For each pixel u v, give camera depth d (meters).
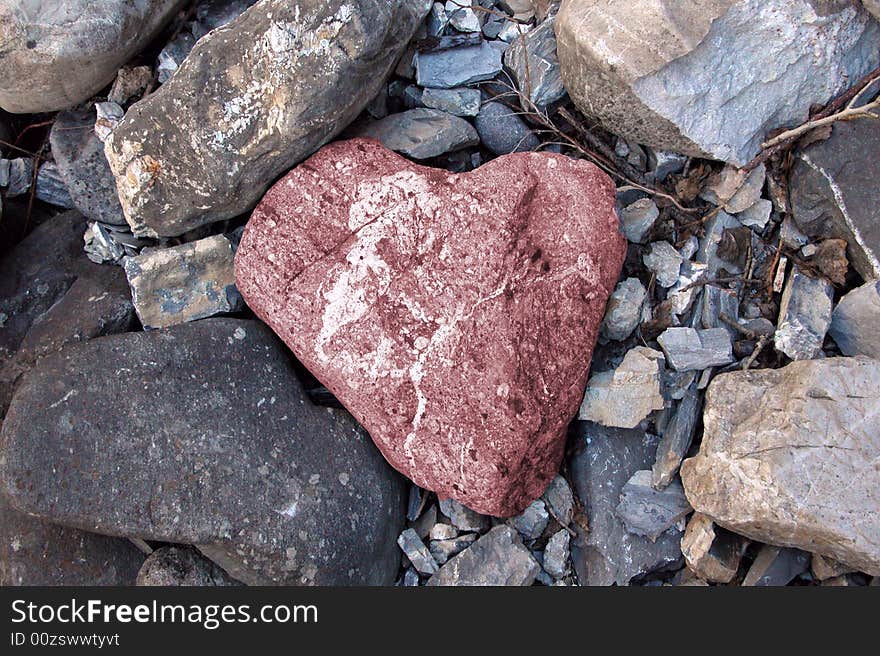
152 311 0.48
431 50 0.50
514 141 0.50
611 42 0.43
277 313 0.45
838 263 0.47
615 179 0.50
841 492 0.40
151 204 0.47
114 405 0.44
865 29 0.45
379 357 0.44
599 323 0.44
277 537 0.43
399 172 0.45
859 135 0.46
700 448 0.45
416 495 0.49
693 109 0.45
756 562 0.45
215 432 0.44
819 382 0.41
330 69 0.42
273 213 0.45
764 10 0.43
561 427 0.44
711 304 0.47
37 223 0.55
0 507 0.47
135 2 0.48
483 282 0.43
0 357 0.50
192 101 0.44
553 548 0.46
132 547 0.47
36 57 0.46
